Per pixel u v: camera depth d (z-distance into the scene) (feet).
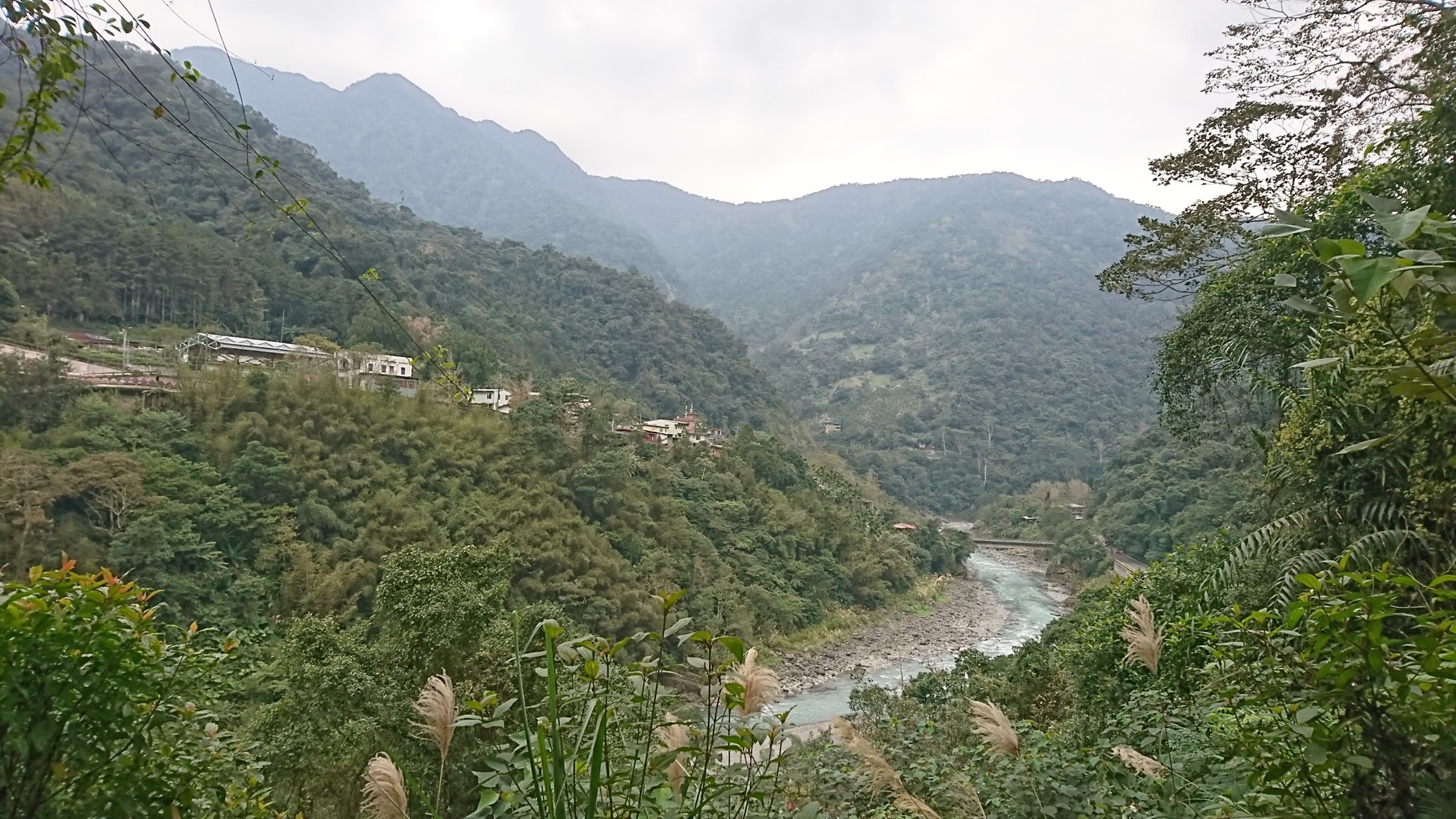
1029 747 14.33
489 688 19.86
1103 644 26.25
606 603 84.43
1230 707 7.68
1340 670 5.28
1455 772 5.02
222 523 73.36
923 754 19.63
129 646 6.88
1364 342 10.02
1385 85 22.85
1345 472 14.89
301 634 23.82
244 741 10.93
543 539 87.92
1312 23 23.86
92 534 66.54
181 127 8.98
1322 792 6.26
